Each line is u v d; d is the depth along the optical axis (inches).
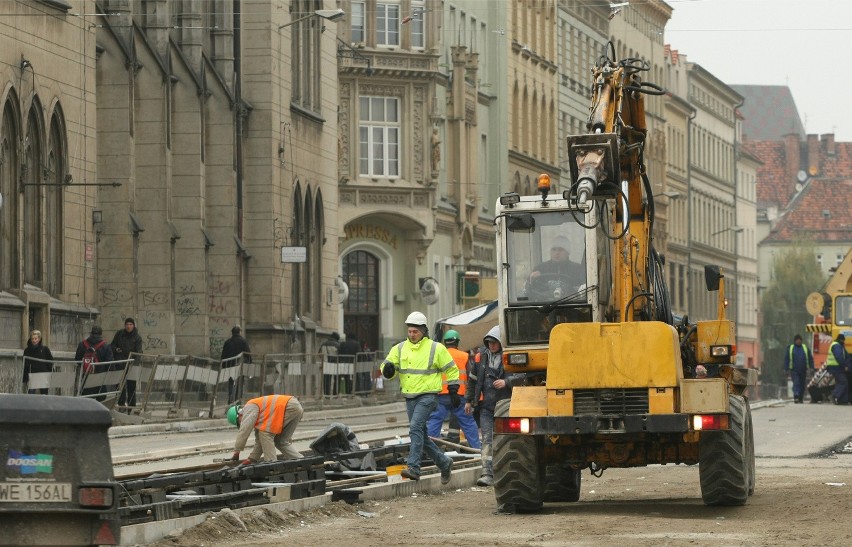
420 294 3651.6
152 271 2687.0
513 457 1042.7
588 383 1019.9
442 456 1224.2
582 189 968.9
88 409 619.5
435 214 3656.5
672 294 6510.8
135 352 2097.7
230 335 2893.7
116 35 2564.0
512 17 4372.5
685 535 899.4
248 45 3026.6
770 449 1688.0
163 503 894.4
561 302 1113.4
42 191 2176.4
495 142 4227.4
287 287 3078.2
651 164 6161.4
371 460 1237.1
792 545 847.7
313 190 3280.0
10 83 2060.8
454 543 869.8
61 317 2196.1
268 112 3019.2
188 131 2797.7
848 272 3014.3
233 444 1648.6
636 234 1115.3
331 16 2721.5
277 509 986.1
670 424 1011.3
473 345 2138.3
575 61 5103.3
